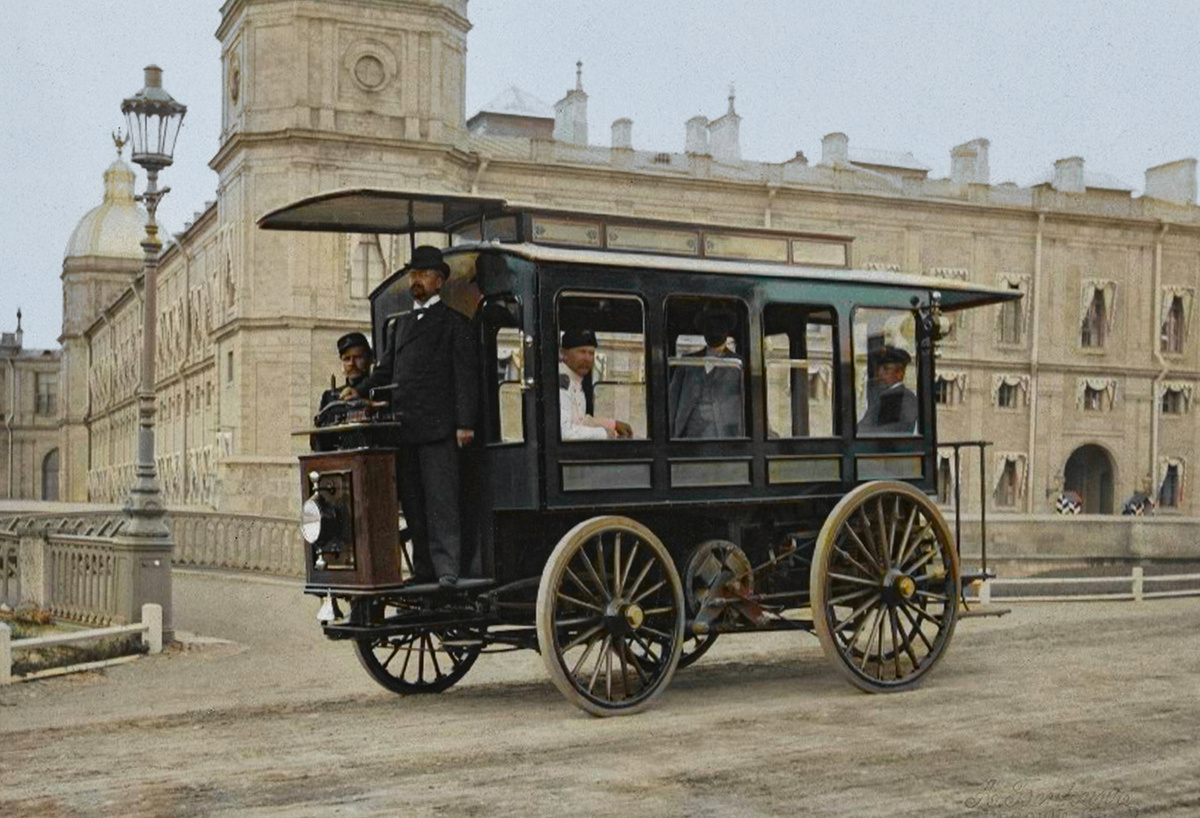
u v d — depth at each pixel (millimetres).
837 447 10211
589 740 8070
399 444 8844
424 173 43250
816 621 9703
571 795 6684
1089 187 61125
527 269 8766
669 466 9266
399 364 8953
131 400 72750
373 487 8555
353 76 42562
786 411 10000
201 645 13758
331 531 8703
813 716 8836
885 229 55031
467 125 56125
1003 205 56969
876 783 6902
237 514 20531
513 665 12164
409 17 43156
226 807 6516
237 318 42375
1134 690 9875
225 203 45219
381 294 10219
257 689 10797
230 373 44438
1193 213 61531
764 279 9875
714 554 9750
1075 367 58594
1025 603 18766
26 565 15883
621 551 9375
